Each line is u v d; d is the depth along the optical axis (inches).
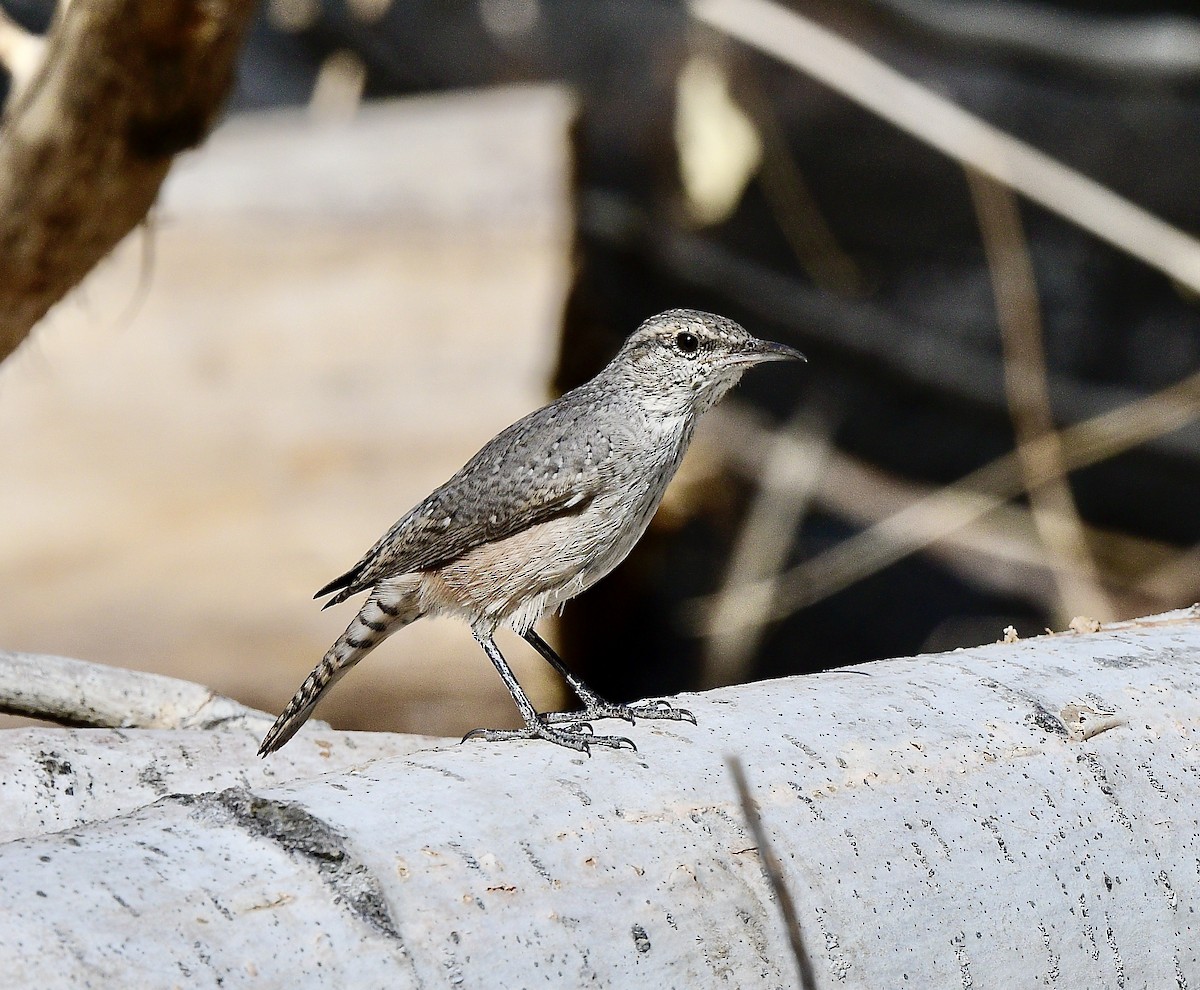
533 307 518.9
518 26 855.7
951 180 792.3
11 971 134.6
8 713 268.5
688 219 747.4
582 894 163.2
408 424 509.7
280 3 761.6
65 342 516.7
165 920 144.4
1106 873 193.3
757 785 182.1
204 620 494.6
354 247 525.0
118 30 221.9
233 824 159.0
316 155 553.6
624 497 277.3
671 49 819.4
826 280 739.4
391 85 813.2
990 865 186.1
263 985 143.6
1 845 154.7
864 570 600.1
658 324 284.4
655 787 177.5
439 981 151.6
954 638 685.3
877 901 177.5
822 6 587.5
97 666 270.8
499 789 172.6
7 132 230.8
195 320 518.9
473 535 271.9
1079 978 188.1
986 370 649.0
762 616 594.2
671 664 617.3
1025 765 198.2
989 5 624.7
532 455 273.0
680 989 164.2
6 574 486.9
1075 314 775.1
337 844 156.9
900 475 752.3
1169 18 741.3
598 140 808.9
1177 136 756.0
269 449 508.7
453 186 538.6
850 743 192.1
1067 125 767.1
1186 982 196.5
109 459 504.4
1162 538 729.6
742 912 170.1
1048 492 623.8
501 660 277.6
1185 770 207.3
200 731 246.7
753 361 282.8
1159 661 227.0
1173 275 467.2
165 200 531.5
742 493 668.7
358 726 507.2
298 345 518.3
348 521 502.3
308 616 498.9
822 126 802.2
